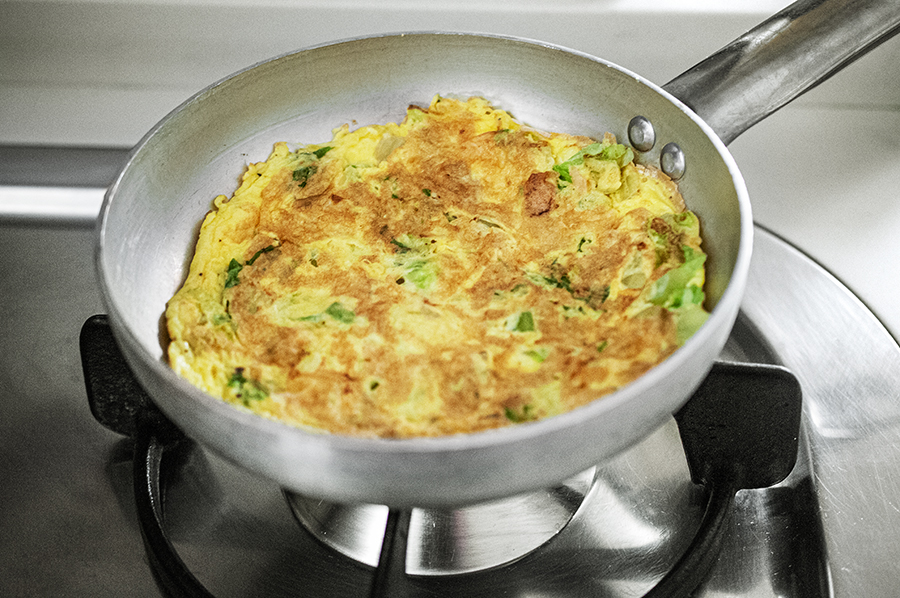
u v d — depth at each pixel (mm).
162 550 417
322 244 476
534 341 432
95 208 591
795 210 576
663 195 475
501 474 354
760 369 426
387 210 489
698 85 469
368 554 438
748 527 442
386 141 513
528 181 492
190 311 450
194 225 488
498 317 442
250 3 619
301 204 491
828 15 475
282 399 417
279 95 501
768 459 438
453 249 472
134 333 371
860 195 582
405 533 414
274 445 352
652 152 485
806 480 454
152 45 639
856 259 548
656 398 365
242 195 495
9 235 577
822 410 482
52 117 637
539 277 459
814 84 475
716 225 445
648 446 472
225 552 438
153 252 465
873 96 633
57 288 550
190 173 485
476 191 498
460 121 517
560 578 429
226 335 444
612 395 353
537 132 515
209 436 368
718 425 435
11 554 438
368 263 468
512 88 513
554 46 489
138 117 637
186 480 461
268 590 427
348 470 350
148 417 459
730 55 474
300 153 510
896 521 439
